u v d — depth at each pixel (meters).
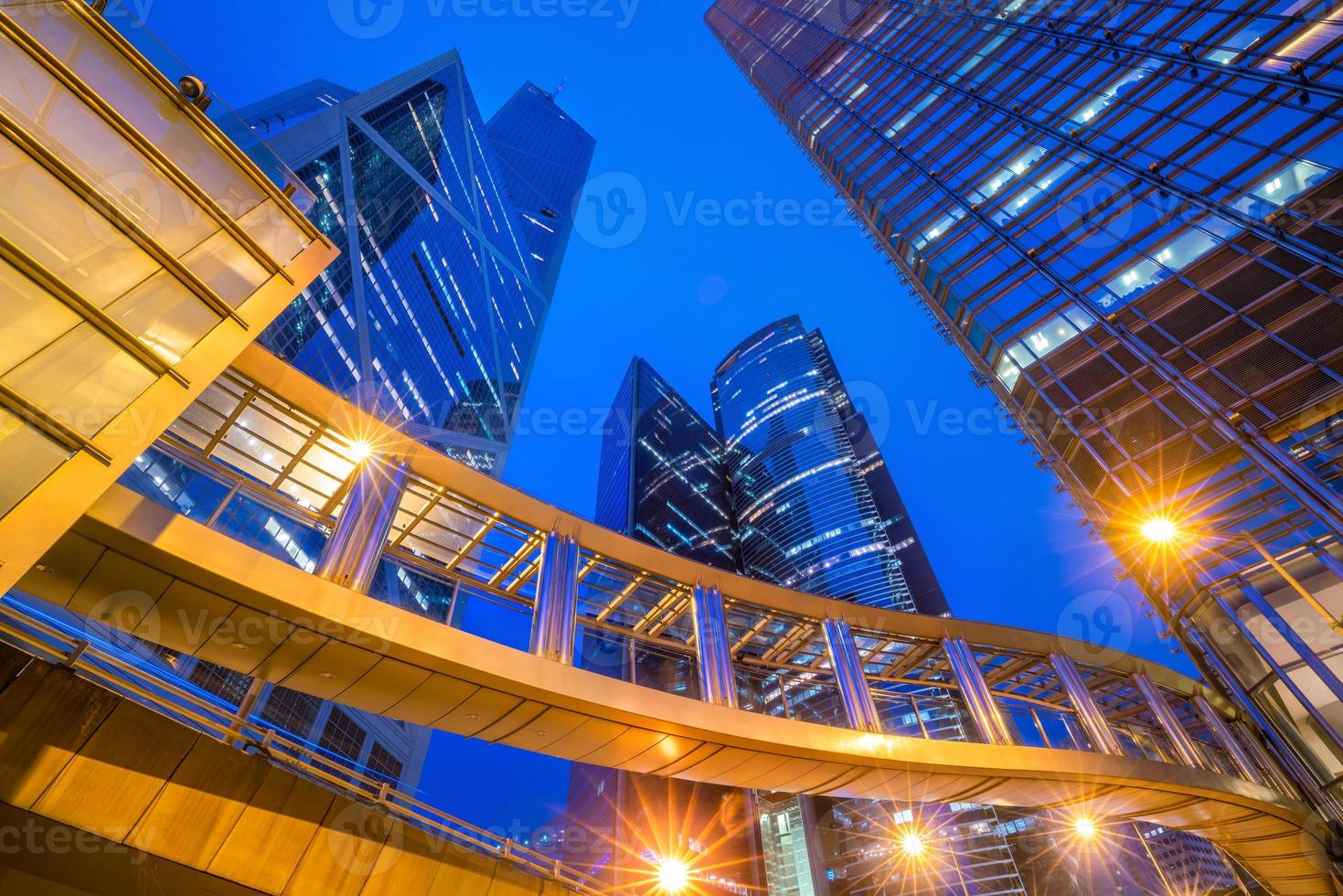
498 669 15.27
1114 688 32.53
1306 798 22.12
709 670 20.86
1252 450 22.14
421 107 126.06
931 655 28.86
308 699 55.97
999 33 46.88
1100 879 79.69
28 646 10.77
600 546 21.67
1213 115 27.95
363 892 13.22
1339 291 21.56
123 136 11.26
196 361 11.21
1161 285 26.98
